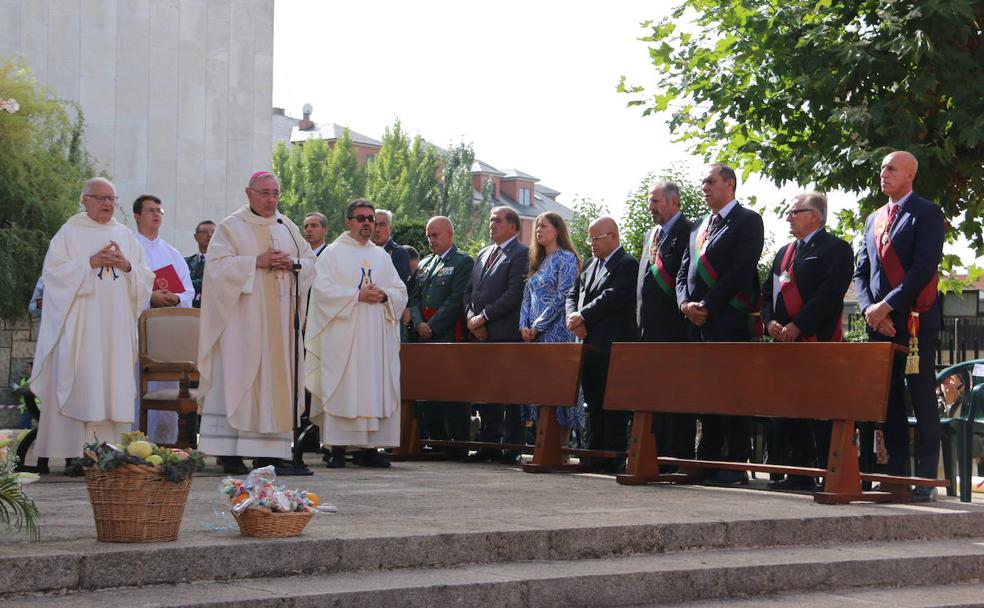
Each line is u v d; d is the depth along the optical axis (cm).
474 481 791
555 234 932
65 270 786
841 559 573
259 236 812
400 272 1041
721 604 521
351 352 873
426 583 476
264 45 2416
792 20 1182
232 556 479
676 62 1298
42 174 1888
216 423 797
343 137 6025
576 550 555
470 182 6669
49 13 2167
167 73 2295
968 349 1182
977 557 607
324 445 873
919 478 696
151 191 2278
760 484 812
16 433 820
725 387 764
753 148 1234
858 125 1101
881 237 738
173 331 864
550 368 880
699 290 809
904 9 1092
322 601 445
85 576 450
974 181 1123
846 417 700
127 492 481
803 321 757
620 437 894
